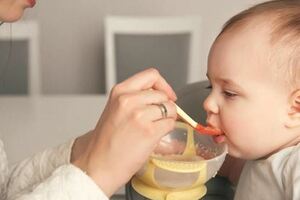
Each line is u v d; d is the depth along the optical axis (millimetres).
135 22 2182
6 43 2145
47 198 632
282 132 795
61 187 638
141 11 2633
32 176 844
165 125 639
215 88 821
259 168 836
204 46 2650
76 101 1545
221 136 816
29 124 1394
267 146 809
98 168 647
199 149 819
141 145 632
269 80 765
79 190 633
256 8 826
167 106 646
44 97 1574
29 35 2062
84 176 642
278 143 805
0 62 2197
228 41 797
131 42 2211
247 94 778
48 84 2746
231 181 936
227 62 789
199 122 909
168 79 2271
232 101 795
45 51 2674
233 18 839
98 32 2652
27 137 1323
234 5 2604
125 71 2260
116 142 633
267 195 830
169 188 767
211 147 820
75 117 1438
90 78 2742
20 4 884
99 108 1495
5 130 1359
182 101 949
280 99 772
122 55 2229
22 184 841
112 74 2199
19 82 2227
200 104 937
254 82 772
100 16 2629
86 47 2682
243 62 776
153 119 630
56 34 2645
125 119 631
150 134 629
